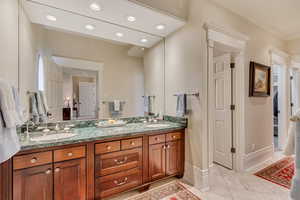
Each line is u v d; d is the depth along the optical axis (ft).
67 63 7.06
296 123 4.65
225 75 9.01
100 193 5.49
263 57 9.78
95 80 7.77
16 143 3.85
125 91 8.52
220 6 7.51
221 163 9.28
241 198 6.18
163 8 6.55
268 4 7.48
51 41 6.67
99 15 6.49
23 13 5.64
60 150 4.79
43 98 6.38
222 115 9.23
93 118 7.65
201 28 6.72
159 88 9.17
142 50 8.91
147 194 6.44
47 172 4.60
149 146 6.60
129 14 6.49
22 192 4.29
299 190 4.48
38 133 5.98
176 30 8.02
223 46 7.76
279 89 12.02
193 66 7.12
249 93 8.79
